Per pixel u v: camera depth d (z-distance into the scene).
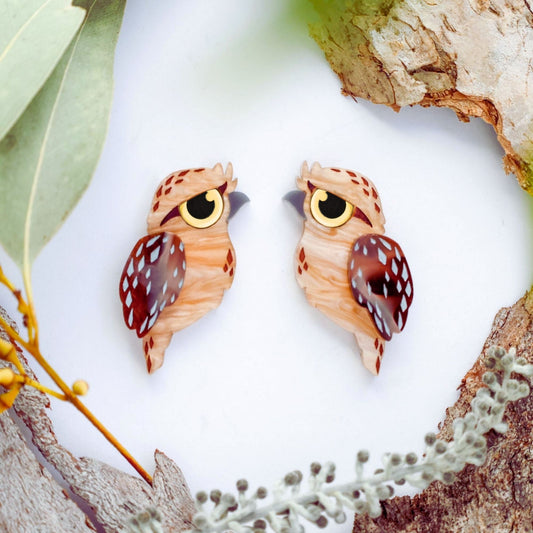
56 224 0.22
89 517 0.26
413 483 0.22
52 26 0.23
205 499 0.22
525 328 0.26
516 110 0.26
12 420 0.25
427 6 0.26
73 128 0.22
